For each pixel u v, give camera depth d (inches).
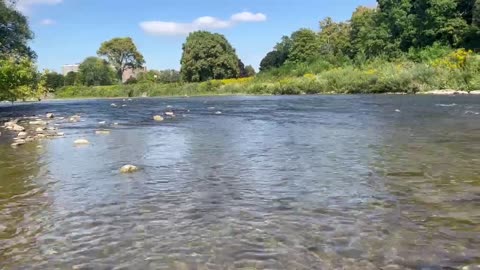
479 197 236.4
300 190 264.4
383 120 666.8
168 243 185.6
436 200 233.8
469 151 371.6
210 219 214.8
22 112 1170.0
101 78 3745.1
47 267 164.7
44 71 1354.6
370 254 167.9
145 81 3545.8
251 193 260.8
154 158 386.6
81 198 259.6
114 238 193.0
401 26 2471.7
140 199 254.1
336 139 476.1
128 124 728.3
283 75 2684.5
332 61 2721.5
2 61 1147.9
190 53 3599.9
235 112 962.7
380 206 227.1
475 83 1456.7
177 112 1003.9
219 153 405.4
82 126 709.9
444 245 174.4
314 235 189.3
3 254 177.9
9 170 347.9
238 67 3914.9
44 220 220.1
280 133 547.8
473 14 2217.0
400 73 1690.5
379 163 335.0
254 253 172.6
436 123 593.9
